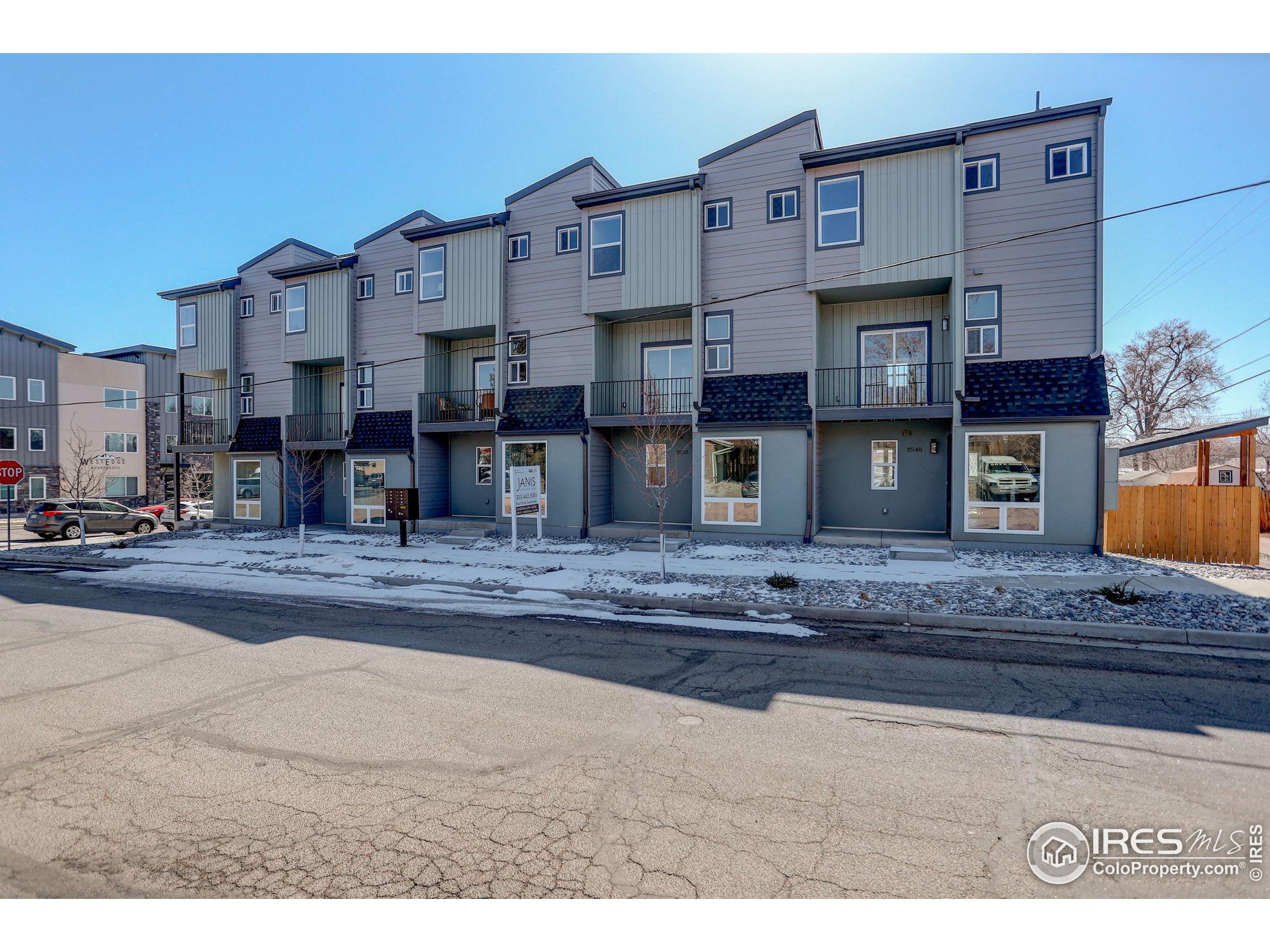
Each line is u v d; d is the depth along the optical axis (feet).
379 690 19.01
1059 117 44.11
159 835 11.24
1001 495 44.16
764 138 51.29
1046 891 9.72
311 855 10.62
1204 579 33.96
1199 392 115.85
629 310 54.44
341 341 68.44
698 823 11.57
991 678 20.12
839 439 52.70
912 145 45.60
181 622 28.55
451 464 66.80
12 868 10.34
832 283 47.91
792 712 17.17
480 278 60.80
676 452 57.11
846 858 10.53
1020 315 45.16
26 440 114.93
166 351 138.92
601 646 24.17
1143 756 14.38
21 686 19.48
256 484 74.79
